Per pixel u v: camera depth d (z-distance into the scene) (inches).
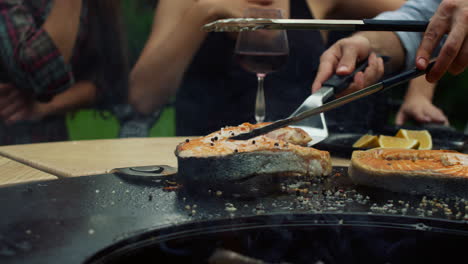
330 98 57.8
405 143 60.4
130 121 108.3
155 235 30.8
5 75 92.7
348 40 63.7
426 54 46.4
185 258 32.1
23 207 34.4
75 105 100.3
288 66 99.7
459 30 45.9
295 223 34.3
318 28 40.2
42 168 53.6
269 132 47.0
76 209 34.2
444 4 47.3
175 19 106.1
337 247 35.0
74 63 99.6
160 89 106.3
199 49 102.9
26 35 89.4
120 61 105.6
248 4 93.7
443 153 43.3
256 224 33.8
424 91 110.6
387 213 34.5
